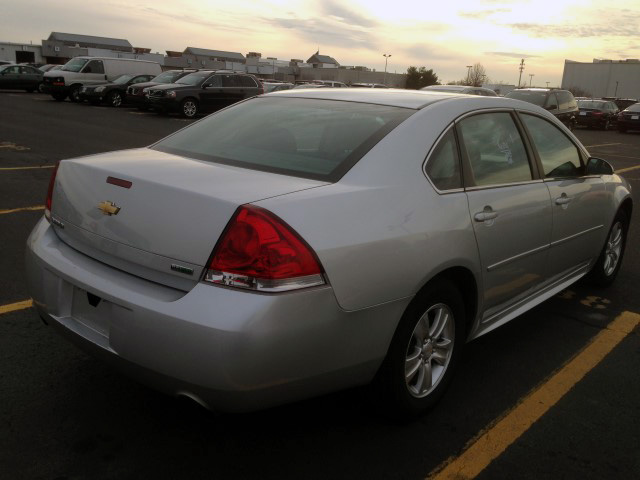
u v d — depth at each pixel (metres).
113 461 2.46
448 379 2.98
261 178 2.53
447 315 2.88
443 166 2.89
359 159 2.64
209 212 2.21
